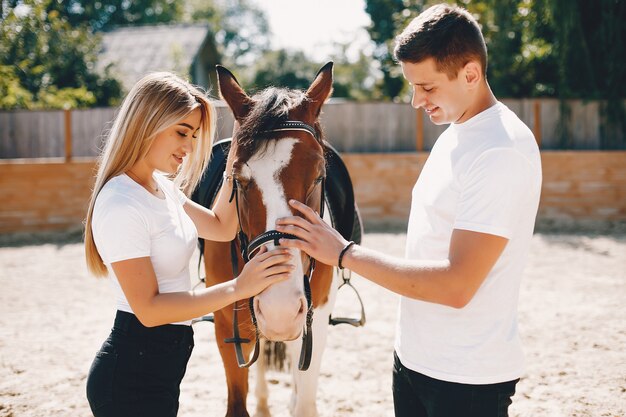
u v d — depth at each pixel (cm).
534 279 615
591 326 458
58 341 456
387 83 2477
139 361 175
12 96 1483
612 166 973
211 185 285
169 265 183
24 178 979
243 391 252
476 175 155
